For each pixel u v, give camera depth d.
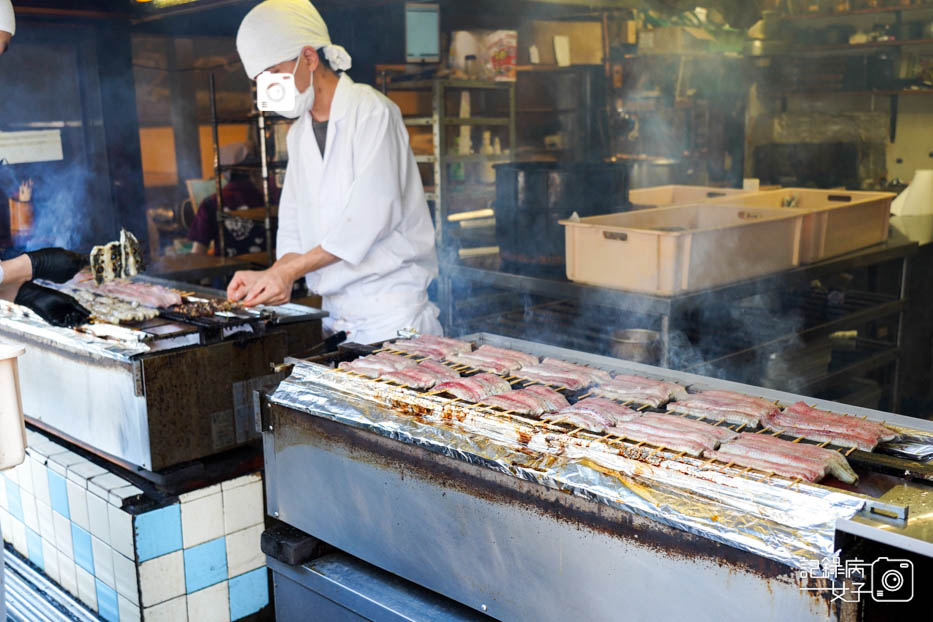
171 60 6.70
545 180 4.02
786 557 1.43
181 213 6.52
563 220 3.94
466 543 1.95
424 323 3.36
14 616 3.07
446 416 1.96
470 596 1.98
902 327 4.72
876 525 1.40
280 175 6.04
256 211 5.76
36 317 2.80
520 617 1.88
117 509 2.50
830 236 4.15
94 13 4.80
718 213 4.37
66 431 2.83
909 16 6.56
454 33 5.25
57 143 4.73
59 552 2.91
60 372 2.76
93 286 3.11
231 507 2.68
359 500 2.18
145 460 2.48
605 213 4.14
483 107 6.10
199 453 2.57
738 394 2.09
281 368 2.43
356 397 2.16
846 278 5.44
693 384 2.25
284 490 2.40
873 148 7.01
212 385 2.56
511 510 1.84
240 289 2.96
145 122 6.71
